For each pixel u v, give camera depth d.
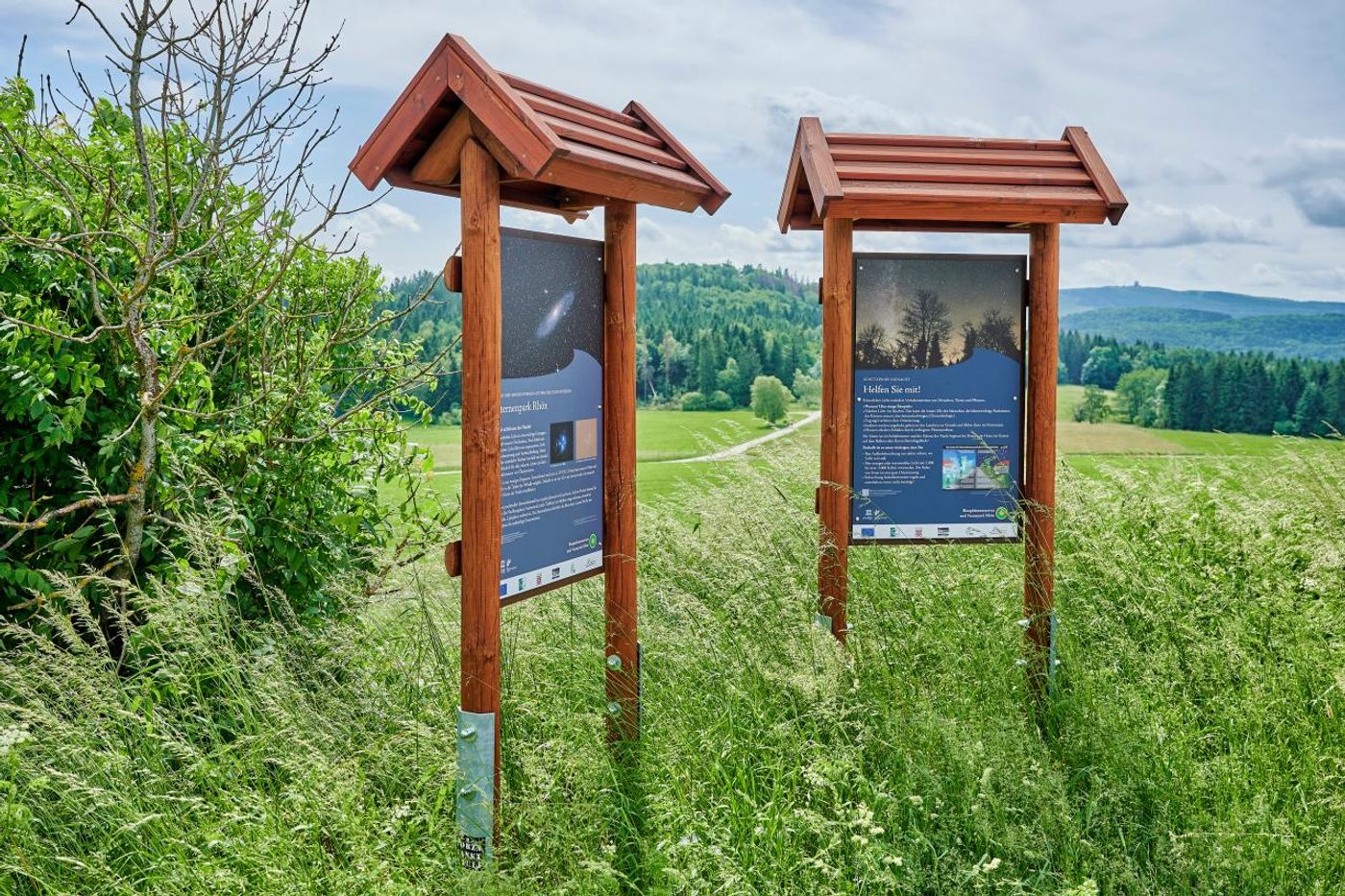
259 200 4.67
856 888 3.07
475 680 3.33
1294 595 5.27
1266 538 6.01
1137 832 3.48
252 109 4.34
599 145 3.71
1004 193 4.72
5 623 4.11
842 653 4.27
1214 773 3.80
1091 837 3.46
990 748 3.67
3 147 4.54
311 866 3.10
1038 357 4.98
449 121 3.38
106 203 4.13
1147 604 5.08
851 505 5.08
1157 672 4.62
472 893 2.86
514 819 3.44
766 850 3.25
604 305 4.17
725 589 5.12
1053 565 4.97
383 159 3.43
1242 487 6.99
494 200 3.28
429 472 5.68
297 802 3.24
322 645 4.51
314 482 5.10
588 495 4.09
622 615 4.19
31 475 4.61
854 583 5.40
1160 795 3.62
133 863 3.28
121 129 5.09
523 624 4.88
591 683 4.45
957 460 5.10
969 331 5.07
